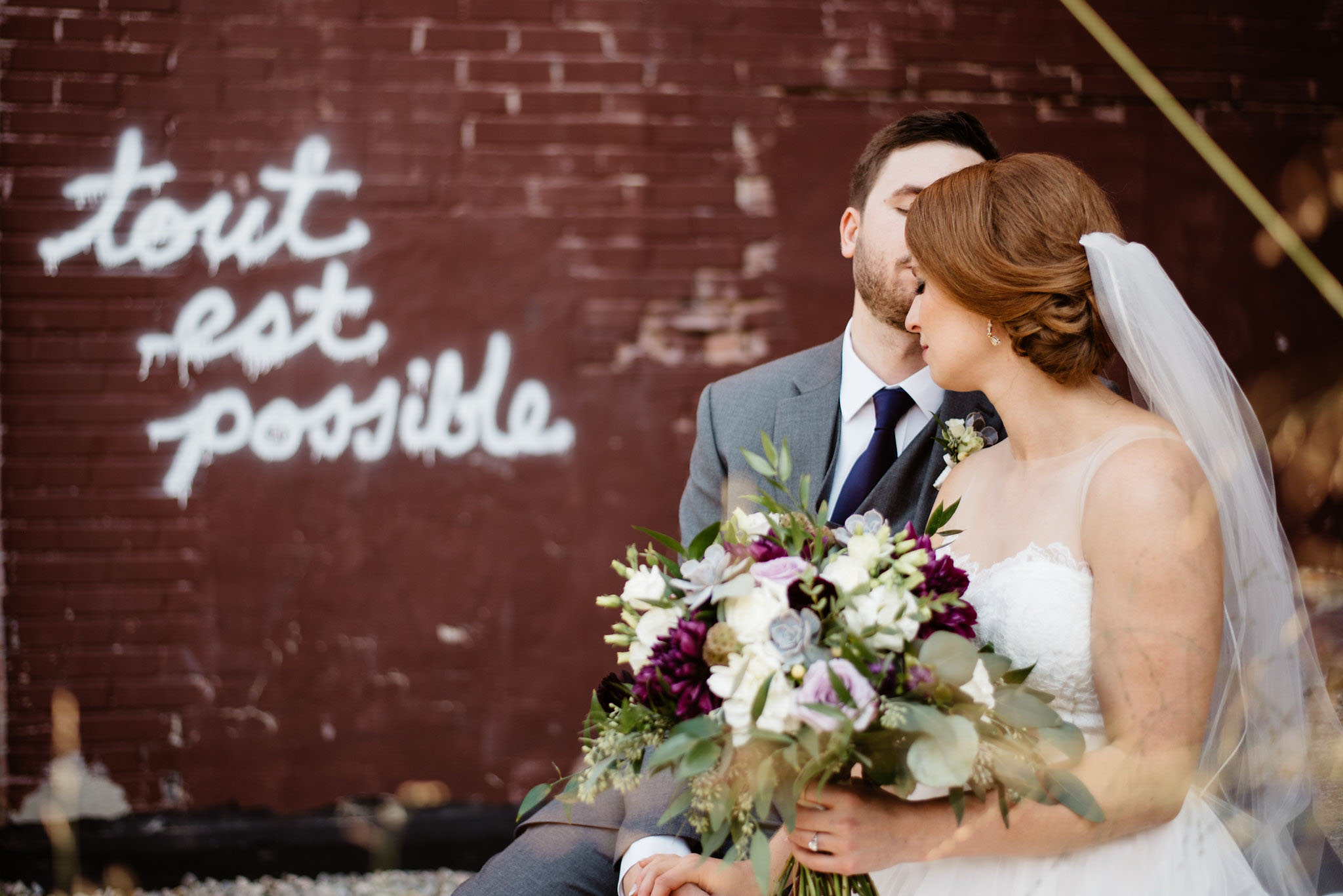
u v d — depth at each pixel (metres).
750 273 3.40
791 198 3.40
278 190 3.28
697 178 3.38
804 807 1.42
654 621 1.43
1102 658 1.43
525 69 3.34
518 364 3.36
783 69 3.38
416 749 3.35
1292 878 1.61
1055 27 3.43
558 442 3.37
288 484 3.31
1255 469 1.63
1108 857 1.49
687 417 3.40
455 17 3.31
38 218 3.22
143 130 3.24
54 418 3.24
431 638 3.36
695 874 1.64
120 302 3.24
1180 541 1.39
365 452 3.33
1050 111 3.44
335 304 3.31
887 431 2.13
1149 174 3.45
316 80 3.29
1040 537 1.54
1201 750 1.61
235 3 3.26
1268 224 3.47
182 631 3.29
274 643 3.32
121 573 3.27
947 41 3.41
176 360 3.27
